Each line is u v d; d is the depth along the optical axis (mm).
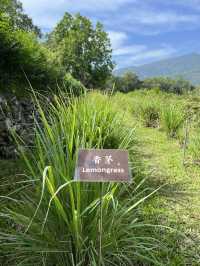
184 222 4898
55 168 3268
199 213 5297
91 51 48688
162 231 4418
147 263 3602
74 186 3105
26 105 7852
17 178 5625
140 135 11875
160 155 9141
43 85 9227
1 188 5199
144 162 8109
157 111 14406
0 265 3463
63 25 49656
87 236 2975
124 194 5367
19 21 38000
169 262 3670
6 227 4094
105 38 49406
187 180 7039
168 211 5262
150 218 4781
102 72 49500
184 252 4020
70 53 47656
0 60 7512
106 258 3275
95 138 5023
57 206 2928
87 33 48781
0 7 9375
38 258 3330
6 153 6617
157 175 7156
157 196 5812
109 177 2846
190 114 12930
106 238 3135
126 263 3443
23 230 3955
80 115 5480
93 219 3148
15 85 7789
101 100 6805
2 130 6543
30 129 7742
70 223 3000
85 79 49094
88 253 3021
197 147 8477
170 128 11609
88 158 2896
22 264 3207
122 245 3371
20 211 3580
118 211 3512
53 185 3057
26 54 8508
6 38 7891
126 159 2908
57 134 3865
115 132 6258
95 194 3211
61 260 3195
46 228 3166
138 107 16266
